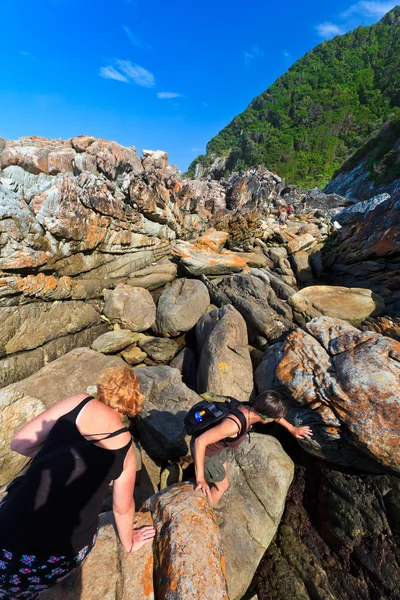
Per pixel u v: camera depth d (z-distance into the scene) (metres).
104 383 1.90
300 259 12.24
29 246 5.77
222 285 9.97
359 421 4.35
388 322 6.66
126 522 1.99
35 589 1.74
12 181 5.60
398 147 37.00
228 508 4.28
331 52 98.50
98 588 2.25
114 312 8.19
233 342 6.55
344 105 79.38
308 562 4.24
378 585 3.90
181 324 8.17
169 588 2.15
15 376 5.62
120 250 9.13
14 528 1.58
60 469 1.65
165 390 5.82
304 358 5.30
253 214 14.35
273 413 2.83
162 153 12.18
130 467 1.86
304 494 4.95
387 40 95.38
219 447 3.10
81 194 6.98
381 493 4.41
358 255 11.13
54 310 6.67
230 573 3.74
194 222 14.32
